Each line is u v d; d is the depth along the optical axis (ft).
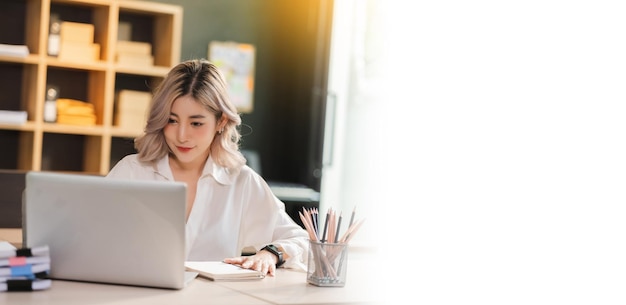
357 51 19.80
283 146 21.93
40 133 17.53
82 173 17.74
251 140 21.53
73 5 18.43
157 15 19.25
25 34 18.19
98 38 18.57
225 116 9.05
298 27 21.76
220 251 9.31
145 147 9.09
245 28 21.25
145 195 7.04
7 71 18.15
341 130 20.17
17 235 10.39
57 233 7.27
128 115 18.58
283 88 21.83
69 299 6.64
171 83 8.75
